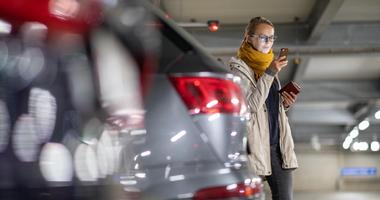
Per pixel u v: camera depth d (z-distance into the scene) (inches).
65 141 85.7
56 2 89.0
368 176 1430.9
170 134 90.4
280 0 548.4
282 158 171.8
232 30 600.1
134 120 89.0
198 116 92.7
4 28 86.6
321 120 1117.1
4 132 84.4
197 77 94.3
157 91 91.4
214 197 90.0
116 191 85.6
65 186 84.3
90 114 87.3
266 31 170.9
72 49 88.8
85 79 88.4
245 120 99.7
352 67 812.6
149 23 95.3
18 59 87.0
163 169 88.7
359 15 602.9
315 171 1435.8
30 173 84.0
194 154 91.3
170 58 94.7
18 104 85.7
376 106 1000.2
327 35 613.0
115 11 93.0
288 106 174.9
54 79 87.4
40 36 87.9
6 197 82.7
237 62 167.3
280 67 161.6
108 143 87.0
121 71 90.0
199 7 558.9
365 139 1327.5
